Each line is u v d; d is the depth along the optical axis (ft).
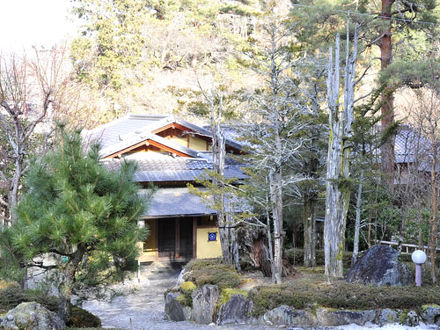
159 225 80.12
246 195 48.60
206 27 145.07
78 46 124.88
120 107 124.67
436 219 45.19
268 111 55.06
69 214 31.76
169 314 49.16
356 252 50.44
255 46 52.70
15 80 51.65
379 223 63.05
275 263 46.96
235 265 53.47
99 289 36.68
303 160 55.42
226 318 43.50
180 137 86.38
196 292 46.57
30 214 32.32
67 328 33.76
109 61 128.36
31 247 31.68
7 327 31.04
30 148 52.70
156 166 75.87
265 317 41.55
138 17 138.51
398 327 37.81
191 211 70.69
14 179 45.73
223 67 113.91
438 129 62.03
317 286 42.45
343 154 48.01
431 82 67.82
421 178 58.85
